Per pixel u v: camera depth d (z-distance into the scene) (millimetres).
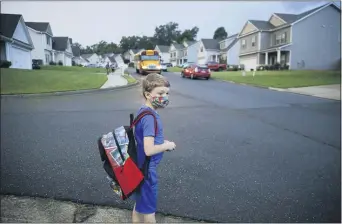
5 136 5781
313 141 5922
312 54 34906
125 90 14570
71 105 9906
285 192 3648
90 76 17703
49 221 2832
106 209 3096
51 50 13273
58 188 3504
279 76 24188
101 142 2092
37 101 10773
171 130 6602
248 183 3863
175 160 4605
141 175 1988
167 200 3336
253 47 40938
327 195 3596
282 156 4957
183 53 67812
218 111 9219
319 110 9625
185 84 18516
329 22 34562
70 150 4941
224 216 3078
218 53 55656
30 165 4211
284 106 10375
